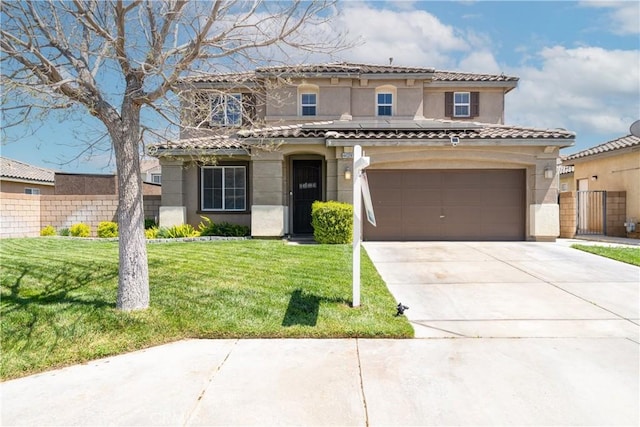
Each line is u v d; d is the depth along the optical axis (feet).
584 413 12.76
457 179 50.49
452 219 50.52
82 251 40.32
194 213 56.54
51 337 18.98
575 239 54.60
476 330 20.42
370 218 23.40
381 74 62.64
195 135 29.91
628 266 34.37
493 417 12.55
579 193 62.69
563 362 16.58
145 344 18.66
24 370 16.25
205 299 23.95
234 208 56.65
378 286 27.53
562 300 25.27
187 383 14.96
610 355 17.28
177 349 18.25
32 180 94.63
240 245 43.62
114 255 37.60
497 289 27.76
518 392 14.10
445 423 12.26
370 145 48.32
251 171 56.13
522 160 49.24
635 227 57.36
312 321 20.97
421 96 64.69
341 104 62.75
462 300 25.36
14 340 18.72
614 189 62.90
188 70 23.07
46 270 31.04
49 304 23.02
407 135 48.73
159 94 21.81
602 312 23.03
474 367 16.15
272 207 50.42
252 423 12.30
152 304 22.89
